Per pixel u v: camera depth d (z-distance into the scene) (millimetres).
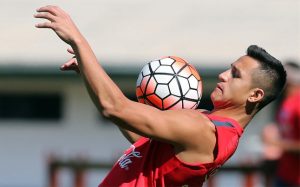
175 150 18984
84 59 18188
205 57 52281
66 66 20859
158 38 55906
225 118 19594
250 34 57000
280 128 38750
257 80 19891
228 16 60312
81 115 56250
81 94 56125
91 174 52844
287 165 38938
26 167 56750
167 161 19109
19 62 52156
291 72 38094
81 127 56188
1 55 52875
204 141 18859
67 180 53469
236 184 52719
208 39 55781
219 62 51250
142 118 18281
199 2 63375
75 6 62438
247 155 53500
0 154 56750
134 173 19531
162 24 58812
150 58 52438
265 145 42375
